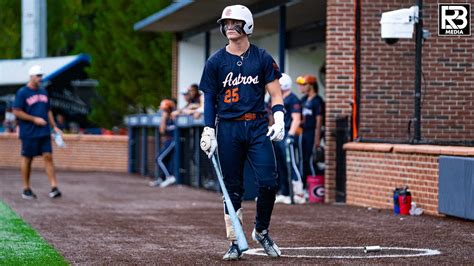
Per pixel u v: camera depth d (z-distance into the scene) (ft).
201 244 74.95
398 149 103.14
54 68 226.38
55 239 79.36
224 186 64.69
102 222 93.25
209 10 167.12
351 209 107.14
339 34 122.62
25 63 230.68
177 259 65.92
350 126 117.80
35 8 229.04
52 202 119.55
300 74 185.98
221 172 66.03
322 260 64.08
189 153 152.35
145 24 194.39
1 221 94.79
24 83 224.33
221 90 65.46
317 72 185.98
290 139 115.75
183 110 155.33
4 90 234.58
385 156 106.83
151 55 225.35
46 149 126.93
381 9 114.73
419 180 99.19
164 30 201.98
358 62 115.03
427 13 105.50
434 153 95.55
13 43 287.07
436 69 105.40
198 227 87.97
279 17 152.76
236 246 65.31
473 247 70.28
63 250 72.13
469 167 87.56
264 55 65.41
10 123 234.38
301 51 185.57
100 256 68.28
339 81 122.52
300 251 69.46
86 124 242.37
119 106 235.40
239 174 66.13
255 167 65.26
